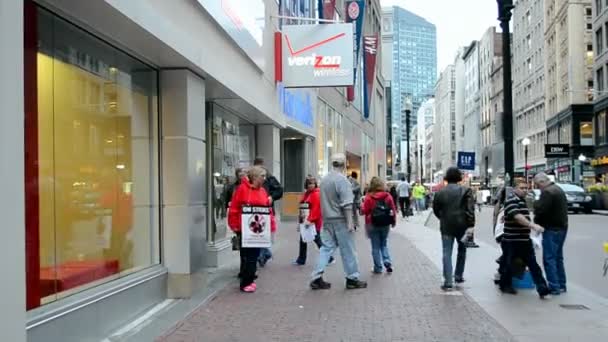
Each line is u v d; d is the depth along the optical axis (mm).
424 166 187750
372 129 48094
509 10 12055
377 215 11273
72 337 6039
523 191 9281
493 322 7457
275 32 16547
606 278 11680
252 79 13766
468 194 9695
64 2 6020
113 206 7867
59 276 6375
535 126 80688
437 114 165250
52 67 6383
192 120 9234
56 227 6359
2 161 4223
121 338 6742
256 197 9594
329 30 16438
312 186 12297
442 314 7922
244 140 16234
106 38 7414
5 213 4242
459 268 10281
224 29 10953
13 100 4367
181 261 8969
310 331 7051
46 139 6230
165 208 9016
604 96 52188
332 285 10109
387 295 9227
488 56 107938
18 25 4438
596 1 54906
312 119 24000
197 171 9391
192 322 7508
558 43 68438
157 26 7422
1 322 4176
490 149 67562
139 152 8703
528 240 9133
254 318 7723
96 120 7457
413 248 15844
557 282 9281
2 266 4195
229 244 13117
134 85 8547
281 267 12133
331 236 9859
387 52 83125
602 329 7117
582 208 36938
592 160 55562
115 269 7824
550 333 6930
